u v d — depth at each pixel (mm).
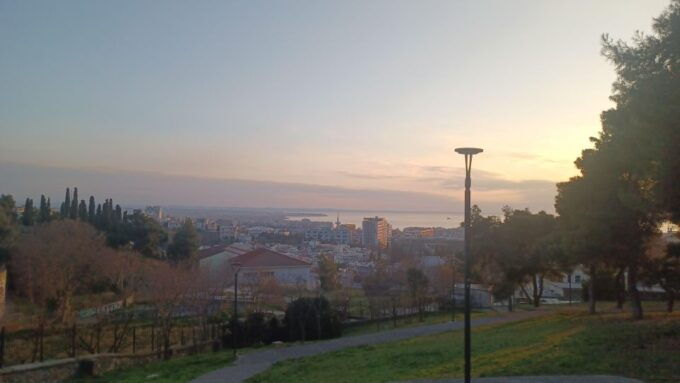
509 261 46000
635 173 18922
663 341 17781
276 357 28125
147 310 43625
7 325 38438
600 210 23719
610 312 34812
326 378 18953
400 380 15703
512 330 29094
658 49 13938
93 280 48750
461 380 14922
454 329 35688
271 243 171000
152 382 21562
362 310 50625
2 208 59781
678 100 13047
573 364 15578
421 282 55031
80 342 31203
